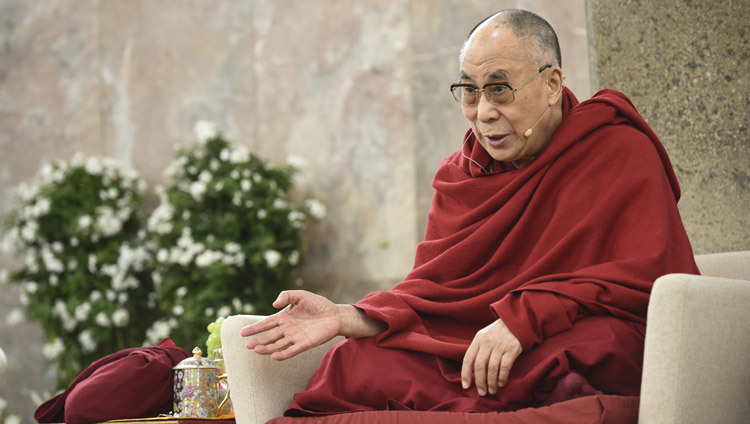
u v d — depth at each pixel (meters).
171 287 7.70
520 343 2.72
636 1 4.73
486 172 3.49
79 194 8.06
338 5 8.02
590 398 2.48
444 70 7.46
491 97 3.26
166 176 8.07
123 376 3.63
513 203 3.28
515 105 3.26
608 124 3.33
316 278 7.87
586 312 2.80
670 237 3.03
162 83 8.56
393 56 7.72
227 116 8.34
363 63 7.86
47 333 8.02
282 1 8.27
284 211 7.67
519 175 3.32
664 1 4.66
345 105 7.91
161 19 8.64
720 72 4.50
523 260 3.25
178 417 3.38
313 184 7.98
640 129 3.38
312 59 8.10
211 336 3.92
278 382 3.15
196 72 8.49
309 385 3.09
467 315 3.17
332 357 3.04
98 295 7.94
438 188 3.57
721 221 4.45
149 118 8.55
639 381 2.69
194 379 3.46
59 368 8.02
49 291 8.06
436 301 3.25
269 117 8.23
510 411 2.64
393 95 7.69
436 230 3.51
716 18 4.52
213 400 3.46
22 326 8.58
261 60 8.30
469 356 2.75
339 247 7.81
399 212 7.58
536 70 3.28
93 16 8.81
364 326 3.08
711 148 4.50
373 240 7.68
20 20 8.97
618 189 3.13
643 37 4.71
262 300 7.54
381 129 7.73
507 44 3.25
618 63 4.77
